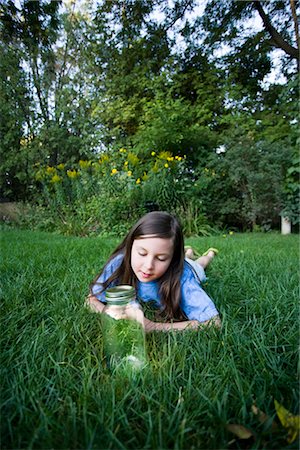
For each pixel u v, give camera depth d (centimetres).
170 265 132
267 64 671
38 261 236
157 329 119
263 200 514
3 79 709
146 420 71
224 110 664
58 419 71
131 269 134
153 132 596
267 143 519
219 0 632
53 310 137
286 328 123
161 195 499
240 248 316
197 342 106
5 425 71
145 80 685
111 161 584
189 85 715
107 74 739
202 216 523
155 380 86
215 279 191
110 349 95
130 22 672
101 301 140
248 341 106
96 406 77
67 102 770
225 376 88
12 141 736
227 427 68
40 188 723
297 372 88
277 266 225
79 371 92
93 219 516
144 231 116
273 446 66
